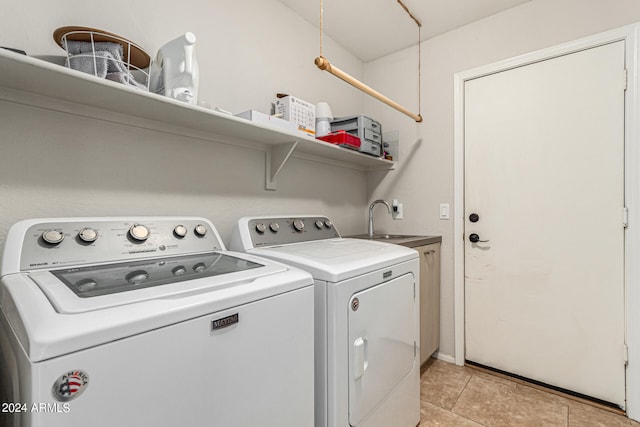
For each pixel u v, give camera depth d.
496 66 2.00
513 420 1.57
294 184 1.97
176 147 1.38
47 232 0.86
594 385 1.70
